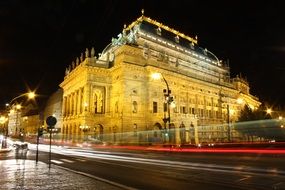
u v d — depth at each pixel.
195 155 32.81
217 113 93.81
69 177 15.50
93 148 54.22
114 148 52.47
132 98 67.81
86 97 69.25
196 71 92.50
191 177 15.48
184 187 12.52
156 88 72.06
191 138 74.19
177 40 89.56
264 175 15.48
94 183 13.40
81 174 16.91
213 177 15.28
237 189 11.86
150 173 17.55
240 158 26.86
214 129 88.69
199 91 87.06
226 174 16.30
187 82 81.69
